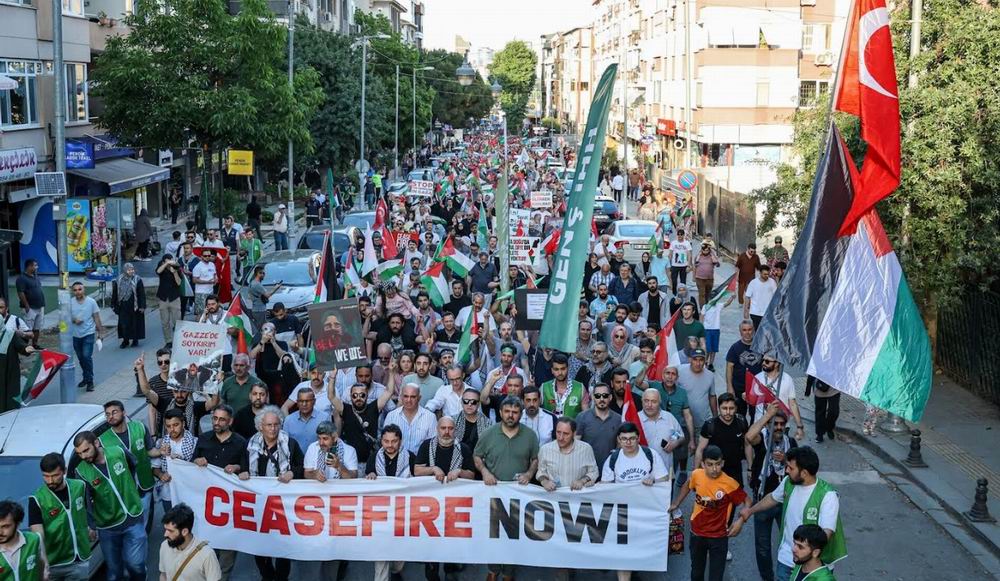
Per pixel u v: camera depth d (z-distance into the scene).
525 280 20.52
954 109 15.54
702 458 9.99
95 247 27.34
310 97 39.50
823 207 9.62
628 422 10.04
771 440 10.16
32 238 30.05
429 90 83.12
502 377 12.01
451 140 110.56
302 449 11.02
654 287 17.44
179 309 21.38
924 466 13.83
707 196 40.91
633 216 47.22
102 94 32.91
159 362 11.98
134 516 9.35
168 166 42.66
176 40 32.41
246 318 14.05
